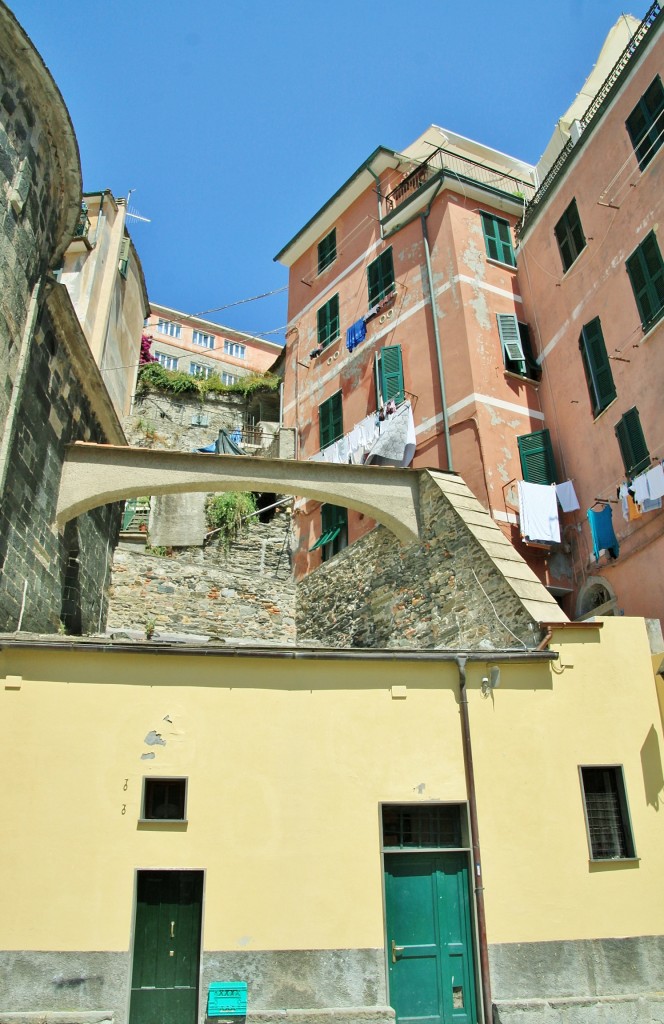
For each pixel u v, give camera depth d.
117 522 17.41
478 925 8.45
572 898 8.71
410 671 9.34
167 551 21.30
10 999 7.52
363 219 22.58
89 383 14.41
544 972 8.39
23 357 11.31
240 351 39.16
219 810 8.43
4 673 8.52
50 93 11.21
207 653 8.89
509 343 17.94
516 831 8.87
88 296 17.53
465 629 13.07
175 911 8.14
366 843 8.57
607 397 15.31
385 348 19.42
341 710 9.03
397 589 15.58
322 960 8.09
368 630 16.30
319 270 23.95
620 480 14.77
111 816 8.23
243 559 21.59
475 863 8.66
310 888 8.31
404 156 22.11
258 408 28.47
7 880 7.86
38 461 12.29
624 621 10.06
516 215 20.45
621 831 9.18
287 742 8.81
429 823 8.93
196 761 8.59
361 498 14.92
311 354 22.66
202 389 27.73
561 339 17.33
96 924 7.86
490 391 17.36
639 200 14.95
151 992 7.84
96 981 7.68
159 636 16.62
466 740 9.09
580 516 15.88
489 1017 8.12
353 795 8.73
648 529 13.52
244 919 8.09
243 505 22.19
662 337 13.88
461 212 19.55
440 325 18.53
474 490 16.41
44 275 11.93
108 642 8.72
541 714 9.39
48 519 12.71
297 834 8.48
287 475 14.56
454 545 13.95
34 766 8.27
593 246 16.31
